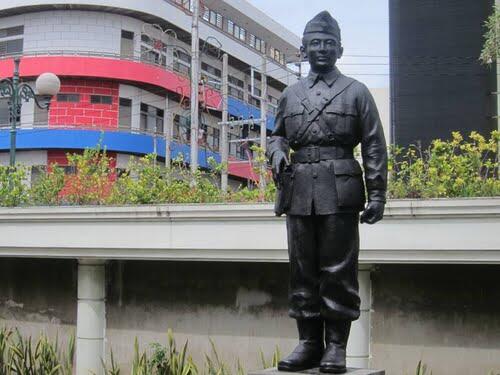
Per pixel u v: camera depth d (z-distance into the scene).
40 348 10.07
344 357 5.36
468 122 18.64
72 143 33.09
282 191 5.46
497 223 7.42
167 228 8.83
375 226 7.82
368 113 5.36
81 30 33.94
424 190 8.47
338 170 5.30
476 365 8.15
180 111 37.72
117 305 9.86
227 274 9.36
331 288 5.32
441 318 8.30
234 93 44.53
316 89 5.44
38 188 10.97
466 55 18.83
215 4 42.66
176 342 9.58
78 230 9.33
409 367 8.38
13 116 14.40
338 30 5.52
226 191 10.80
